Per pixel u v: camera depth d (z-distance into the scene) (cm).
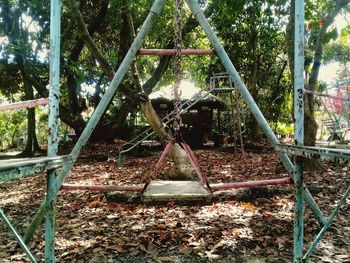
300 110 298
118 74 346
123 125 1809
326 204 527
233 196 558
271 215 474
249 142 1723
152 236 405
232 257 348
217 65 1764
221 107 1670
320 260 335
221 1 690
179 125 361
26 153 1461
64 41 1420
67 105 1822
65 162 277
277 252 358
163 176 810
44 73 1400
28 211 563
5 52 1298
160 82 2181
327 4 775
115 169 979
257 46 1659
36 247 396
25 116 2220
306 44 1262
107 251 369
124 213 505
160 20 1365
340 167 834
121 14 1313
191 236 401
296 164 277
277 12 1120
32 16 1343
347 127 974
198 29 1661
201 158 1188
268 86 1988
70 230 440
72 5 767
